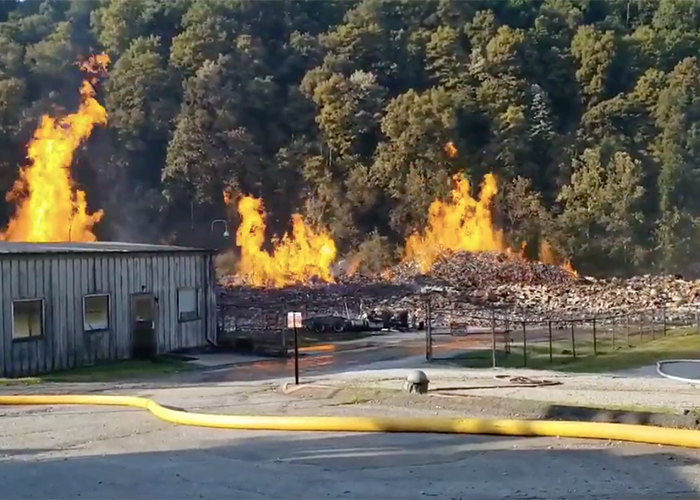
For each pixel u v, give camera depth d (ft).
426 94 261.65
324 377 65.00
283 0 304.71
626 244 231.91
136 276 81.76
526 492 27.14
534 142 261.03
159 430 40.57
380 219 251.80
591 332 105.70
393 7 311.68
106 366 75.41
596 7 321.52
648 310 126.00
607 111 266.98
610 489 27.27
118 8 281.13
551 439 35.60
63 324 74.43
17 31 286.05
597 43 282.56
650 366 75.61
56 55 258.57
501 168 257.14
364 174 250.98
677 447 33.50
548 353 85.76
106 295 78.59
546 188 255.91
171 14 288.10
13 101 238.07
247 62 273.54
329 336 103.91
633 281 167.94
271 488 28.19
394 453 33.68
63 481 29.55
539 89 272.31
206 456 33.86
